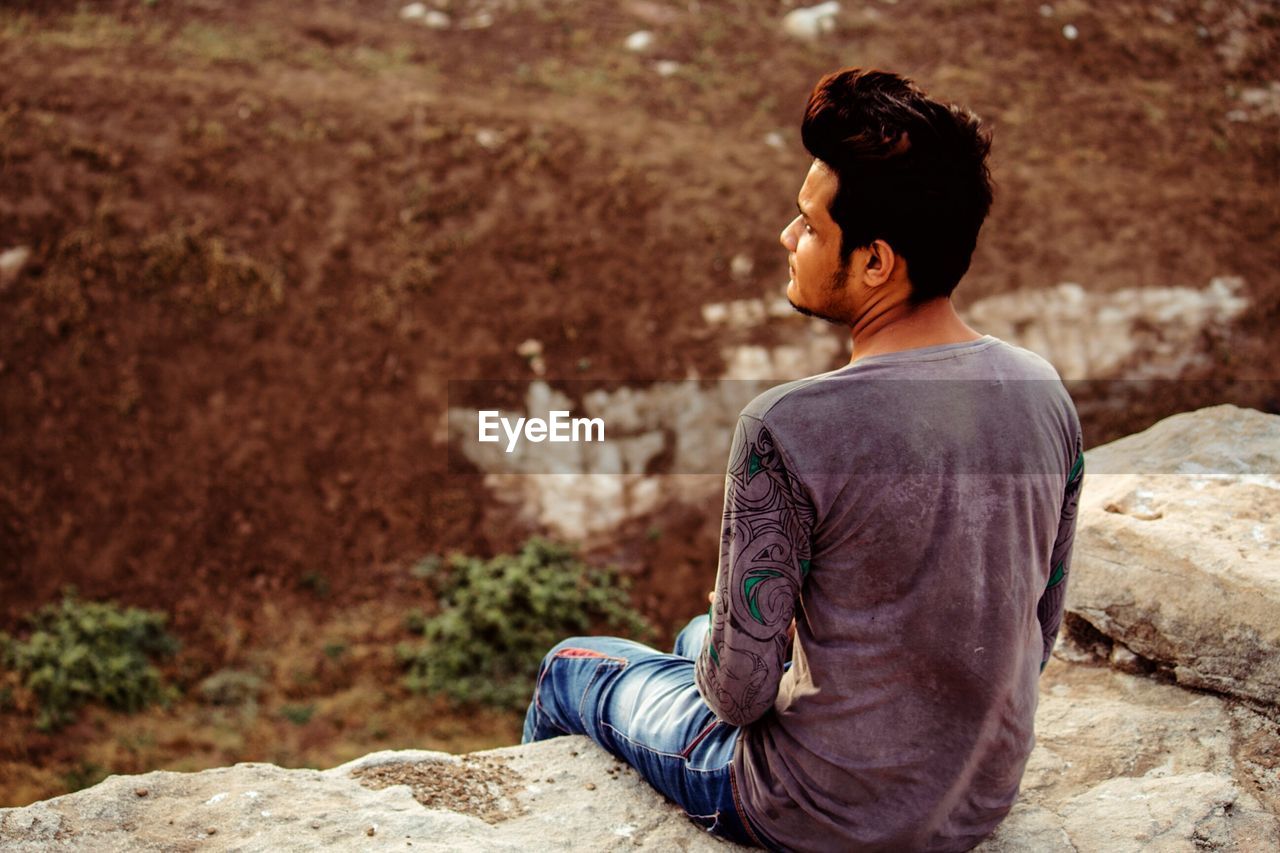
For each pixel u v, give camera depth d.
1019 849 1.99
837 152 1.51
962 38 18.45
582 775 2.19
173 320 12.40
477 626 10.97
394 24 17.06
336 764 9.59
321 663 10.66
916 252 1.53
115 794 2.01
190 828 1.95
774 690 1.67
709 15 18.16
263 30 16.16
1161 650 2.59
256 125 14.06
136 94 14.00
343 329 12.80
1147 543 2.60
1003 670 1.60
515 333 13.10
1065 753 2.39
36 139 13.16
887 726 1.63
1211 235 15.42
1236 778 2.25
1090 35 18.73
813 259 1.62
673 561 12.08
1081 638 2.83
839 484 1.54
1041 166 16.17
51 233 12.51
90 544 11.16
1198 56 18.78
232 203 13.26
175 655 10.54
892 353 1.59
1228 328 14.60
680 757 1.96
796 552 1.60
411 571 11.59
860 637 1.60
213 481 11.69
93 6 15.96
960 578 1.55
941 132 1.47
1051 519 1.64
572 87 16.17
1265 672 2.39
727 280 13.79
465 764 2.24
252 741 9.77
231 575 11.23
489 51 16.77
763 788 1.79
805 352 13.50
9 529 11.09
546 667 2.34
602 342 13.17
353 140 14.20
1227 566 2.46
